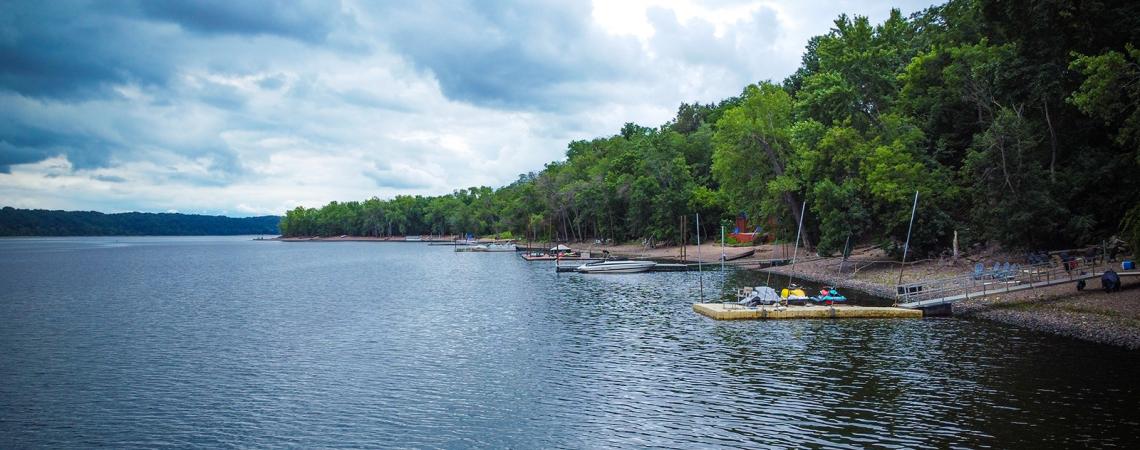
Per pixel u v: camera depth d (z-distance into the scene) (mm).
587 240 173750
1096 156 54281
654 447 21938
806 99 81688
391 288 74875
